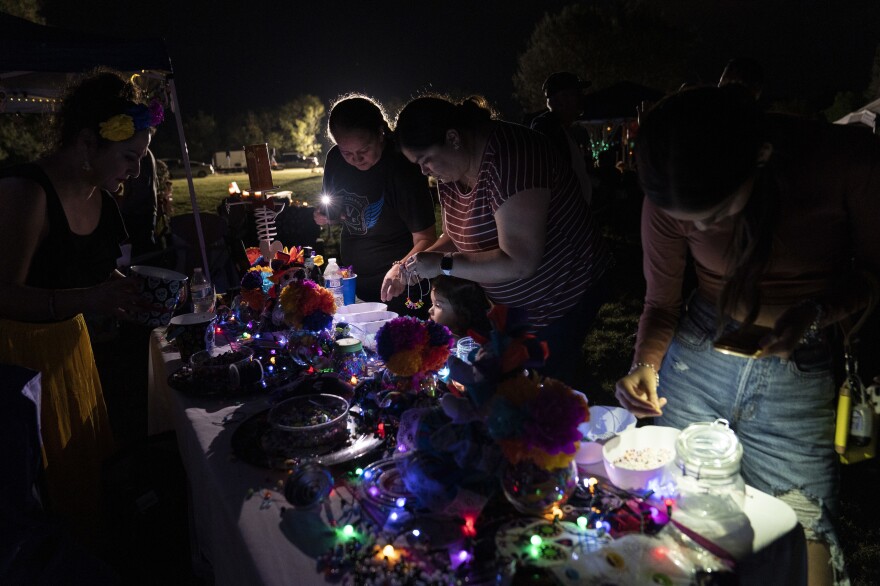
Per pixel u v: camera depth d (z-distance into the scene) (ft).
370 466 4.69
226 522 4.42
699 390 5.14
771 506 4.01
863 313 4.55
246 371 6.40
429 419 4.18
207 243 16.93
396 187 9.10
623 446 4.69
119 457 7.70
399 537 3.86
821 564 4.81
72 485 7.43
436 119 5.89
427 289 9.98
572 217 6.66
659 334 5.25
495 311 4.02
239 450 5.09
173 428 8.20
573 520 3.95
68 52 12.74
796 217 4.23
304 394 5.95
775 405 4.77
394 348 4.98
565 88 12.59
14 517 5.50
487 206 6.35
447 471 3.92
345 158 8.75
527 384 3.73
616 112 51.55
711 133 3.51
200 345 7.47
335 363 6.50
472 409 3.91
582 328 7.07
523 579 3.43
